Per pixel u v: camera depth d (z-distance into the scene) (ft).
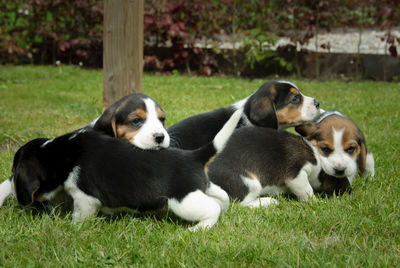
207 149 5.08
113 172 5.06
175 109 8.39
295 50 13.16
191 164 5.06
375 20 15.15
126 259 4.66
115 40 7.32
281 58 13.10
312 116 5.99
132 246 4.77
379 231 4.98
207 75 13.64
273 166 5.52
